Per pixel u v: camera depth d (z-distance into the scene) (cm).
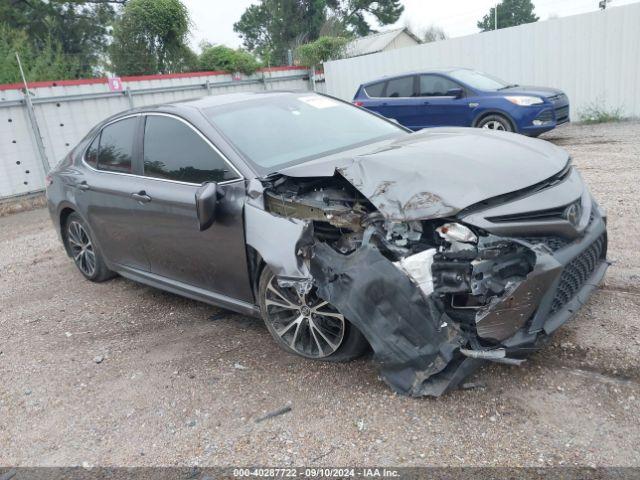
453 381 304
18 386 404
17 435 348
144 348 437
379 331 312
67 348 454
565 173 355
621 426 282
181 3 1734
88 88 1207
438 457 277
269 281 373
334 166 351
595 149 968
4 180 1088
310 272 336
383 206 313
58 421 356
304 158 408
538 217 307
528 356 345
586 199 348
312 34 4178
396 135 469
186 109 450
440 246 310
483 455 275
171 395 366
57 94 1155
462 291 298
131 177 477
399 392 323
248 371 380
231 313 482
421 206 303
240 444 309
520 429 288
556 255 302
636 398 299
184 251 432
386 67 1595
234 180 388
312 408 330
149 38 1741
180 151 437
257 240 363
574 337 357
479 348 302
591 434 279
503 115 1048
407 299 302
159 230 446
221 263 403
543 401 306
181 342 438
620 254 483
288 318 380
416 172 323
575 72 1298
